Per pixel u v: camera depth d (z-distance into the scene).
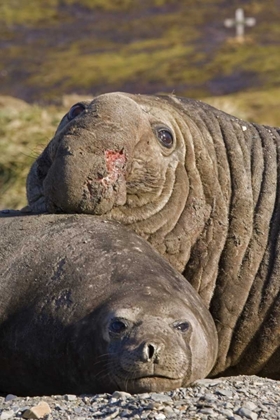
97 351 17.05
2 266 19.14
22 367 18.44
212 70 145.62
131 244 19.25
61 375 17.84
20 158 42.41
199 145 22.31
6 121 44.59
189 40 178.75
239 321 21.56
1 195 41.56
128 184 20.94
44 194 20.70
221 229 21.83
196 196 21.81
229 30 185.38
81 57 168.62
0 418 15.89
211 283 21.61
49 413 15.87
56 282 18.44
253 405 15.66
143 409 15.47
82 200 20.16
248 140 23.19
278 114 71.56
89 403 16.33
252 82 135.75
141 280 18.05
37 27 195.12
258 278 21.69
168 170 21.56
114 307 17.31
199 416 15.05
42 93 142.38
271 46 163.12
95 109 20.59
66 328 17.70
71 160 20.03
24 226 20.00
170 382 16.77
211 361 18.28
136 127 20.81
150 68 152.38
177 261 21.50
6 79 153.38
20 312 18.47
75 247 19.00
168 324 17.14
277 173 22.72
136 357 16.47
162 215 21.30
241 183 22.34
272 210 22.23
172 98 23.47
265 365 21.83
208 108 23.67
